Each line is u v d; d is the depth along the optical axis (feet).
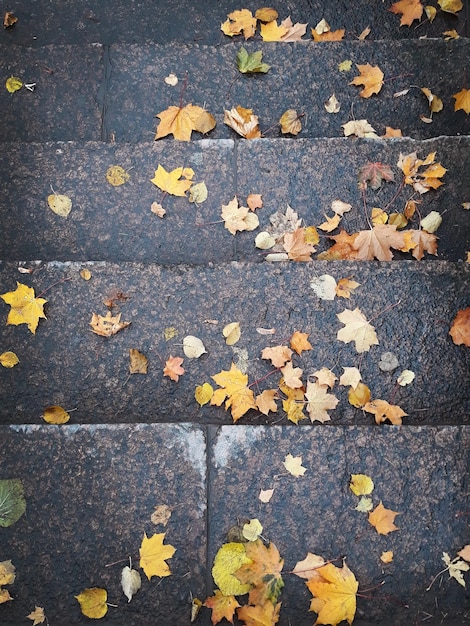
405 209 6.07
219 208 6.07
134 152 6.19
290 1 7.45
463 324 5.46
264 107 6.80
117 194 6.09
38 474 5.03
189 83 6.86
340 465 5.04
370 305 5.54
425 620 4.82
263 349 5.44
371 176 6.13
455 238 6.03
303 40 7.20
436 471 5.02
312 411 5.29
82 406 5.38
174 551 4.90
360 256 5.93
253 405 5.30
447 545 4.90
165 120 6.67
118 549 4.92
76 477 5.03
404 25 7.39
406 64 6.86
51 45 7.02
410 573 4.86
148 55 6.91
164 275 5.62
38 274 5.61
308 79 6.84
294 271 5.62
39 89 6.82
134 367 5.42
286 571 4.85
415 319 5.49
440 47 6.88
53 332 5.48
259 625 4.74
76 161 6.17
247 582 4.81
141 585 4.87
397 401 5.36
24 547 4.92
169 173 6.09
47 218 6.04
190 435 5.10
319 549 4.90
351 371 5.37
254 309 5.55
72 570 4.89
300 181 6.15
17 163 6.15
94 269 5.62
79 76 6.86
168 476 5.04
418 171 6.15
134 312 5.54
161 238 6.01
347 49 6.91
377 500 4.98
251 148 6.21
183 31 7.40
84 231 6.02
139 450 5.08
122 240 6.00
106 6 7.47
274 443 5.09
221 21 7.42
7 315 5.49
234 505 4.99
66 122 6.76
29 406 5.37
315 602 4.76
